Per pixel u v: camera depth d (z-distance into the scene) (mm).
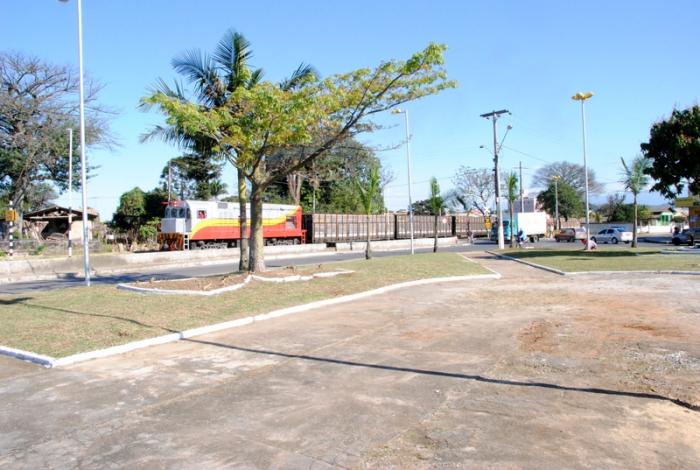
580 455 4266
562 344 8102
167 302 12352
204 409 5668
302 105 12883
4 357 8203
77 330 9641
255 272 16156
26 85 35969
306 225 42500
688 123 25016
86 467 4324
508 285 16125
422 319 10719
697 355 7223
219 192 53375
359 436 4809
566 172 88938
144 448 4680
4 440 4930
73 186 41500
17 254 31797
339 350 8211
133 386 6594
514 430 4820
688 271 17500
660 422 4922
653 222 86750
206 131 13789
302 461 4328
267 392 6199
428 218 55656
